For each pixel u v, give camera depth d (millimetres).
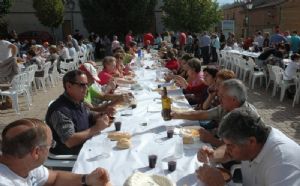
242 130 1837
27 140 1829
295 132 6113
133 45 14641
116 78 6492
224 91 3037
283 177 1749
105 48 22359
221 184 2121
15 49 8938
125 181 2127
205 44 17141
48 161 3221
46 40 25969
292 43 14273
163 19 27562
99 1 24609
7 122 7027
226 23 25266
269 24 28594
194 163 2553
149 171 2443
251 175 2088
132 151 2807
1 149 1889
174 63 8828
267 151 1865
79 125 3363
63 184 2340
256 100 8773
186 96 5516
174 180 2305
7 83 8844
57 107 3232
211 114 3744
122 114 4035
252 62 10672
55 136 3234
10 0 23500
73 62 13977
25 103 8633
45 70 10164
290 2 24156
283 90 8531
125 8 24547
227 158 2623
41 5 24578
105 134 3287
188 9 26109
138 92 5465
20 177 1916
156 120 3752
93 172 2297
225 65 14602
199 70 5738
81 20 28781
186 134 3111
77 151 3279
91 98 5074
